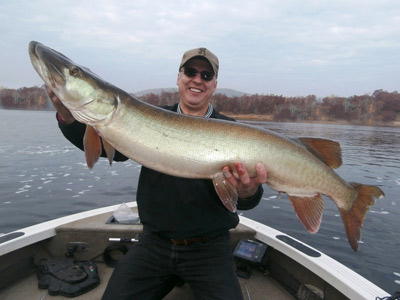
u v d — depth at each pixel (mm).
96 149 2770
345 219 2900
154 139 2701
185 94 3438
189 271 2908
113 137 2746
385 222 8672
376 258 6508
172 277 3100
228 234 3191
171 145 2701
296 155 2789
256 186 2863
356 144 28734
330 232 7848
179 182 2945
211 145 2711
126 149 2752
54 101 2686
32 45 2666
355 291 2689
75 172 12828
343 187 2883
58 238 3885
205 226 2914
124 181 11648
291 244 3639
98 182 11375
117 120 2715
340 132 40719
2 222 7434
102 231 3879
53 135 27328
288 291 3553
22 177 11609
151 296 2939
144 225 3119
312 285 3279
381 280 5684
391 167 16891
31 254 3705
